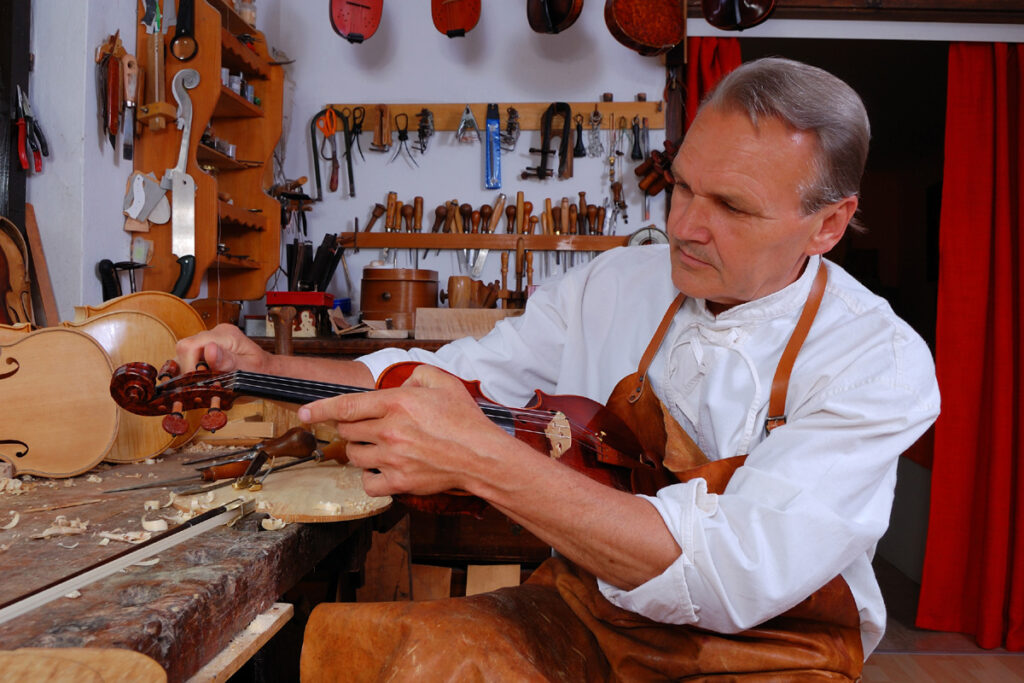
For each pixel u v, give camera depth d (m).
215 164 2.77
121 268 2.02
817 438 0.95
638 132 3.30
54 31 1.90
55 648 0.59
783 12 3.22
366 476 0.90
